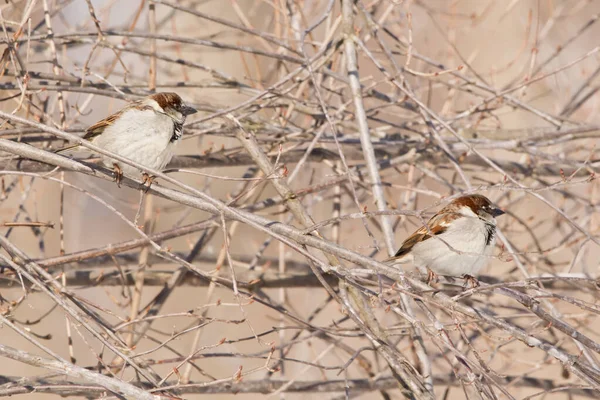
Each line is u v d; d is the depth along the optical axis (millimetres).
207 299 11391
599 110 16062
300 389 10906
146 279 12664
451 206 10133
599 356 13680
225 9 18328
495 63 18266
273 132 11992
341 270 7961
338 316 15562
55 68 10969
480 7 18672
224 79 12266
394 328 8945
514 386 11703
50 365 6980
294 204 10180
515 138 12984
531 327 10852
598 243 8672
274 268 14836
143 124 9438
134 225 7820
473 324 9883
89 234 20234
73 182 15945
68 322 9477
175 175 18297
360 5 11961
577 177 13461
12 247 8898
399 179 17422
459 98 16766
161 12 18234
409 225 14531
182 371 14109
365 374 13023
